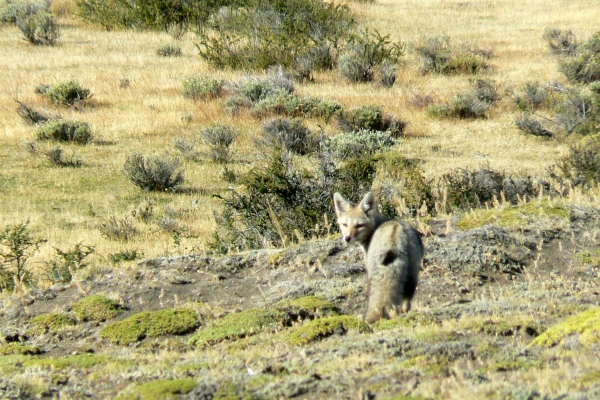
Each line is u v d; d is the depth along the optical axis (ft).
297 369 77.61
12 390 78.23
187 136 352.08
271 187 177.47
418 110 398.21
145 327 108.37
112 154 326.65
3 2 636.48
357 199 185.37
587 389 60.59
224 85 413.39
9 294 139.85
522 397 59.67
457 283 117.19
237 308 114.73
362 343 82.89
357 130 352.90
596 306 92.79
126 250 191.42
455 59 471.62
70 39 539.29
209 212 257.75
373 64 462.19
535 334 84.84
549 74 459.73
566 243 130.41
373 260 96.17
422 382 67.82
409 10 627.46
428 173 280.72
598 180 203.41
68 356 103.14
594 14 607.37
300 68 455.63
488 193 199.62
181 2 583.99
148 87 421.59
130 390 75.66
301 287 118.73
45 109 374.84
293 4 548.31
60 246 215.10
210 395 70.13
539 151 328.29
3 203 265.34
